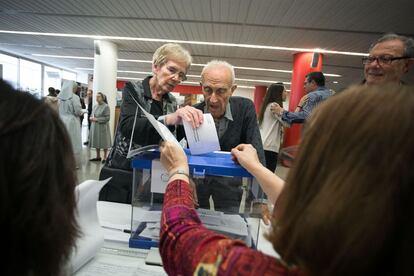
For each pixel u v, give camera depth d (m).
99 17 4.35
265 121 3.34
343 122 0.27
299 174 0.30
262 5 3.39
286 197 0.31
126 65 9.61
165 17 4.11
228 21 4.10
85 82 13.83
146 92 1.21
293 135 4.57
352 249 0.24
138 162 0.80
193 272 0.37
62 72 12.32
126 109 1.15
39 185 0.30
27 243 0.30
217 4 3.47
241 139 1.33
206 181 0.83
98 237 0.77
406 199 0.24
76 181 0.36
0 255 0.30
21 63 9.70
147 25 4.58
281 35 4.63
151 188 0.81
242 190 0.84
